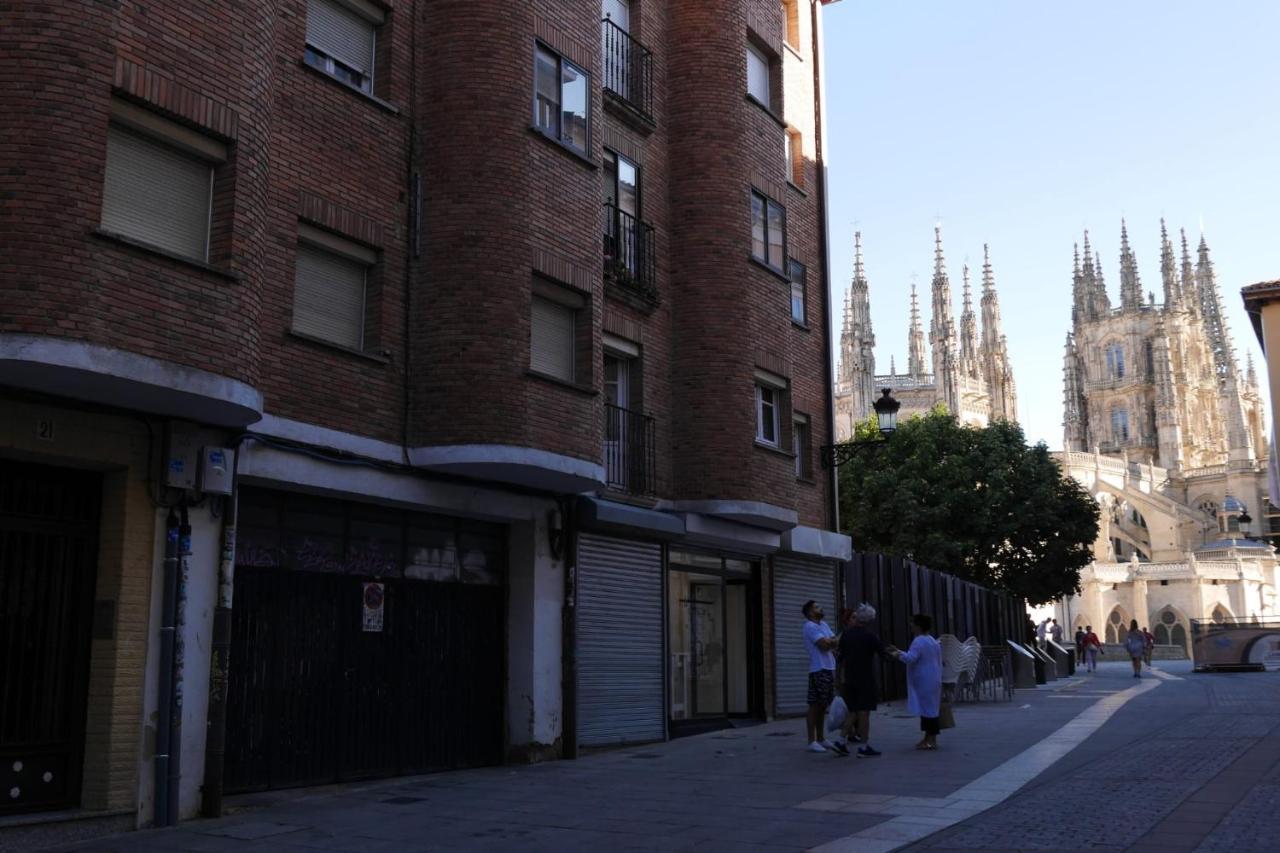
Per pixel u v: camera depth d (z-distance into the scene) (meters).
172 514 10.59
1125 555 101.69
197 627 10.71
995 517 45.69
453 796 11.48
